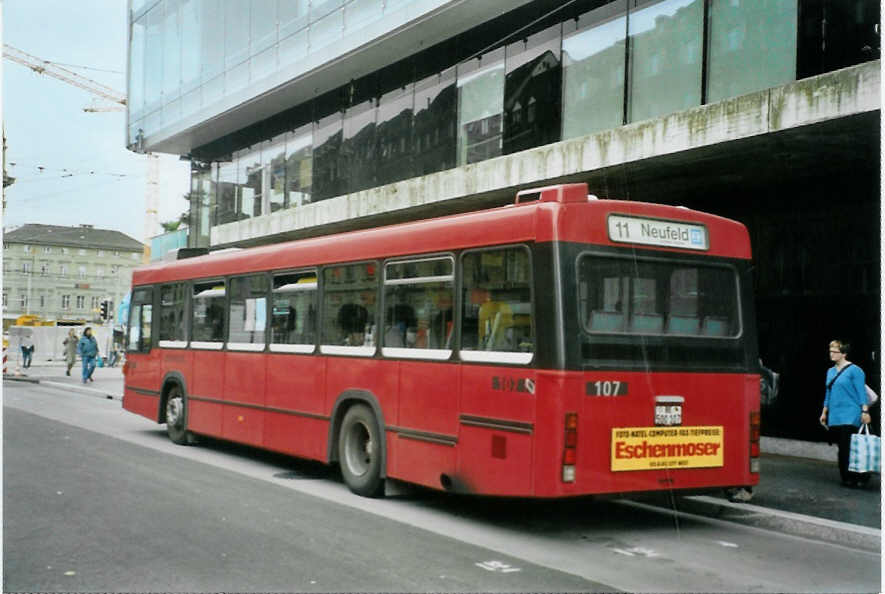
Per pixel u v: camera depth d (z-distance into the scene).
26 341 38.31
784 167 12.24
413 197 17.23
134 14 30.53
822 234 12.79
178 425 13.50
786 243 13.28
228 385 12.18
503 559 6.72
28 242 95.31
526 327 7.44
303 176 23.25
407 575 6.11
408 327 8.84
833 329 12.59
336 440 9.88
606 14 14.43
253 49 23.05
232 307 12.34
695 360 7.89
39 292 94.94
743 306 8.30
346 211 19.53
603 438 7.29
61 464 10.89
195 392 13.06
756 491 9.66
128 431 15.28
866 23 10.78
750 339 8.28
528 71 16.05
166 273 14.29
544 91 15.63
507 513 8.72
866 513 8.45
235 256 12.38
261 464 11.83
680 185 13.70
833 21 11.12
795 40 11.48
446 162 18.12
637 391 7.50
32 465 10.75
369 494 9.30
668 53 13.24
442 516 8.46
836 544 7.65
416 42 18.44
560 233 7.34
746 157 11.71
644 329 7.65
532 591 5.83
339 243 10.11
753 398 8.22
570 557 6.93
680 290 7.92
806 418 12.85
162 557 6.45
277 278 11.30
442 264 8.46
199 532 7.29
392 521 8.06
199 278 13.23
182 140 27.97
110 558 6.41
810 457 12.48
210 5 25.34
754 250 13.73
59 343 49.69
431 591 5.73
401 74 19.69
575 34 15.06
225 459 12.14
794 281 13.11
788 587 6.18
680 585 6.16
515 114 16.30
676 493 7.66
